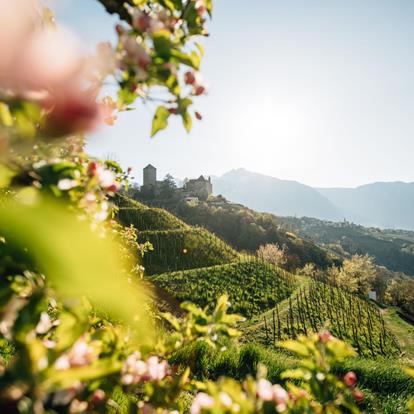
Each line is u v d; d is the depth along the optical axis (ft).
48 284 3.60
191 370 30.89
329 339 6.60
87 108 2.24
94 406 5.05
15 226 1.97
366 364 37.11
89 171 4.94
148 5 5.68
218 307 6.94
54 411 3.61
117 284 2.08
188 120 4.63
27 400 3.24
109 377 5.46
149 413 6.06
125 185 8.94
